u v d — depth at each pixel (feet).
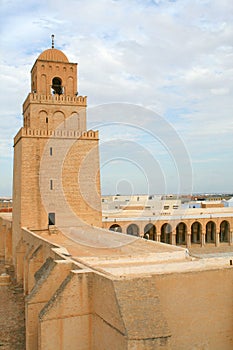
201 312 65.57
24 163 140.05
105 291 61.05
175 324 63.46
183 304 64.28
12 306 103.40
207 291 66.33
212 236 251.60
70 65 156.35
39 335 63.82
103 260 78.69
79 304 65.72
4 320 92.38
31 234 121.90
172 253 84.23
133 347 52.44
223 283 67.77
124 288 57.93
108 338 59.52
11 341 79.97
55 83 159.53
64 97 150.10
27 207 139.54
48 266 86.63
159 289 62.95
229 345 67.41
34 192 140.67
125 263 79.15
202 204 291.58
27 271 111.96
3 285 127.13
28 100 149.89
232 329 67.82
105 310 60.75
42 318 63.16
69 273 72.84
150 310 56.24
